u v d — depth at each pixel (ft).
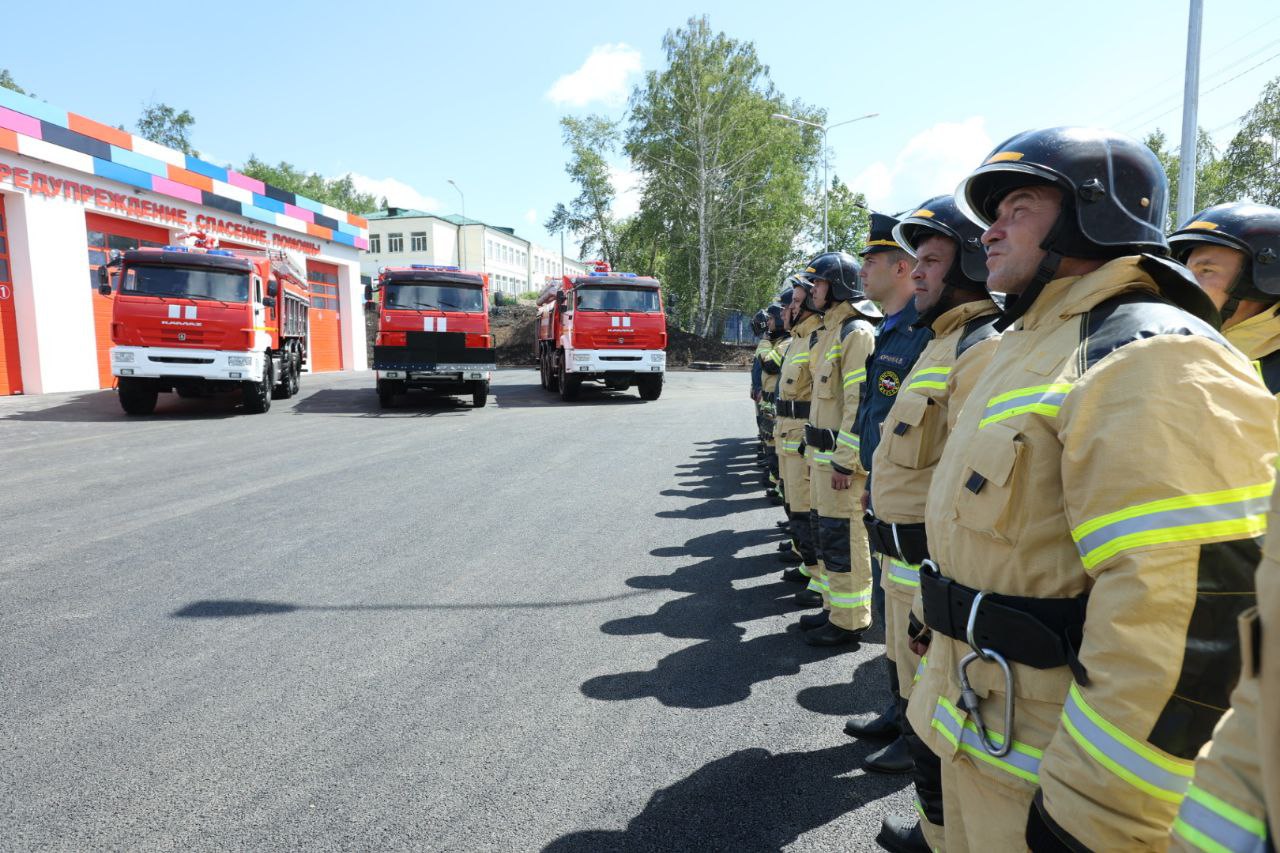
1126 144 4.45
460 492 24.57
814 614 14.15
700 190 108.37
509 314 138.41
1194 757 3.28
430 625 13.51
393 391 51.16
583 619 13.94
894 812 8.39
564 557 17.71
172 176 65.92
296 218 85.10
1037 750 4.22
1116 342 3.88
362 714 10.27
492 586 15.58
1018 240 4.63
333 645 12.55
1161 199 4.47
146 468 27.99
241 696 10.71
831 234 135.85
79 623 13.32
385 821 7.98
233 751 9.29
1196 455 3.41
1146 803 3.33
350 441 35.42
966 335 7.49
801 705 10.85
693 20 108.58
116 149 59.82
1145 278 4.25
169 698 10.63
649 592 15.46
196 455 30.99
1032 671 4.25
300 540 18.74
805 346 15.35
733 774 9.07
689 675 11.74
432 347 49.65
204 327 42.32
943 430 7.69
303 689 10.96
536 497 24.04
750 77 111.96
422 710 10.42
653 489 25.57
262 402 46.11
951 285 7.73
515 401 57.41
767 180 111.55
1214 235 8.91
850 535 12.68
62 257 55.62
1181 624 3.30
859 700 11.02
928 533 5.03
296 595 14.87
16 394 53.42
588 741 9.73
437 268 52.08
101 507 21.95
